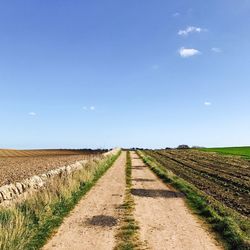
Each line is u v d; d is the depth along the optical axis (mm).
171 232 15805
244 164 59875
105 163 53688
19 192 19547
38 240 14250
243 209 21797
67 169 31516
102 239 14680
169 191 28188
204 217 18797
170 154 98750
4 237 12391
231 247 13656
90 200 23656
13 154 105750
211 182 35531
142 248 13484
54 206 19453
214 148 144875
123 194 26344
